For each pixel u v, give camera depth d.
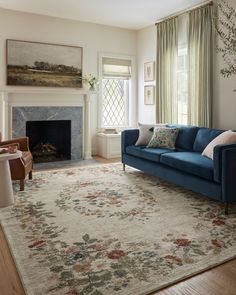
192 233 2.56
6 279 1.91
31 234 2.54
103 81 6.54
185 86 5.49
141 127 4.90
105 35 6.32
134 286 1.81
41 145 6.09
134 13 5.46
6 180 3.23
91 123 6.42
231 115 4.47
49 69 5.75
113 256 2.17
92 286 1.81
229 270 2.01
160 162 4.05
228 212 3.07
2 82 5.42
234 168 2.99
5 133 5.37
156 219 2.87
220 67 4.58
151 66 6.27
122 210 3.11
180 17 5.36
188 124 5.15
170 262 2.09
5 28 5.34
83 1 4.85
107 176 4.58
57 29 5.79
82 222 2.79
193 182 3.46
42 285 1.82
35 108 5.65
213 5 4.58
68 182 4.21
